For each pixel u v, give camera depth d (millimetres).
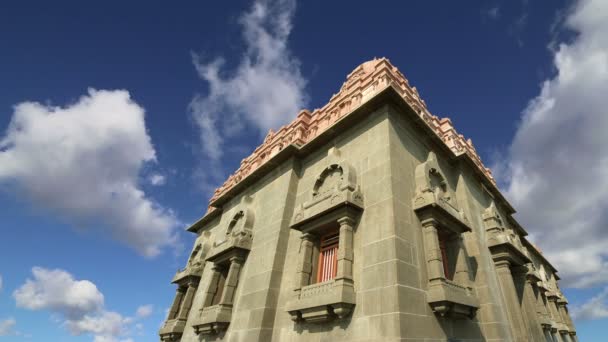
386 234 9945
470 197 15578
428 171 12828
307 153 16719
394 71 17312
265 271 13531
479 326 11258
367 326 8852
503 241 14266
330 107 18484
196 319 15898
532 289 16891
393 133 12648
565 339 22641
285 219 14711
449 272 11828
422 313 9039
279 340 11562
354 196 11609
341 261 10375
